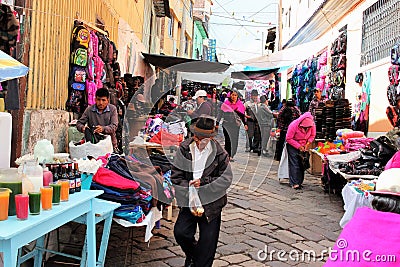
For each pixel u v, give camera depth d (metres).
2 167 3.78
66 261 4.62
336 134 10.76
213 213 4.26
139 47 16.50
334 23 13.93
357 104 11.18
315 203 8.42
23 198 3.01
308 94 16.61
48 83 6.71
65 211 3.41
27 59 5.84
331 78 13.53
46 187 3.32
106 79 9.21
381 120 9.66
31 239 2.99
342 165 7.99
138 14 16.67
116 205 4.34
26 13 5.75
